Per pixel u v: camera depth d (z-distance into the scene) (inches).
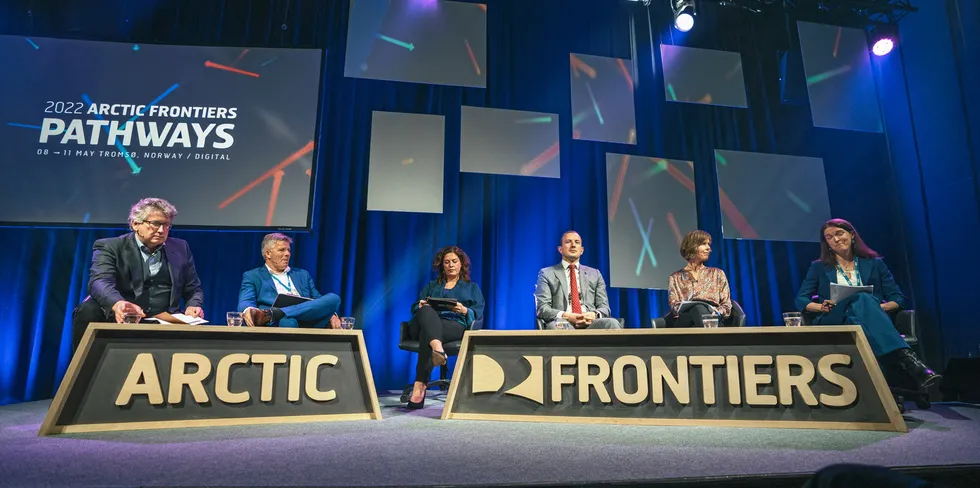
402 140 156.4
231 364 74.3
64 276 139.3
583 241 161.6
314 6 163.2
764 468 48.6
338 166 154.6
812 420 71.9
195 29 158.1
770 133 176.7
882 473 18.4
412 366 148.4
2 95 137.2
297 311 97.2
